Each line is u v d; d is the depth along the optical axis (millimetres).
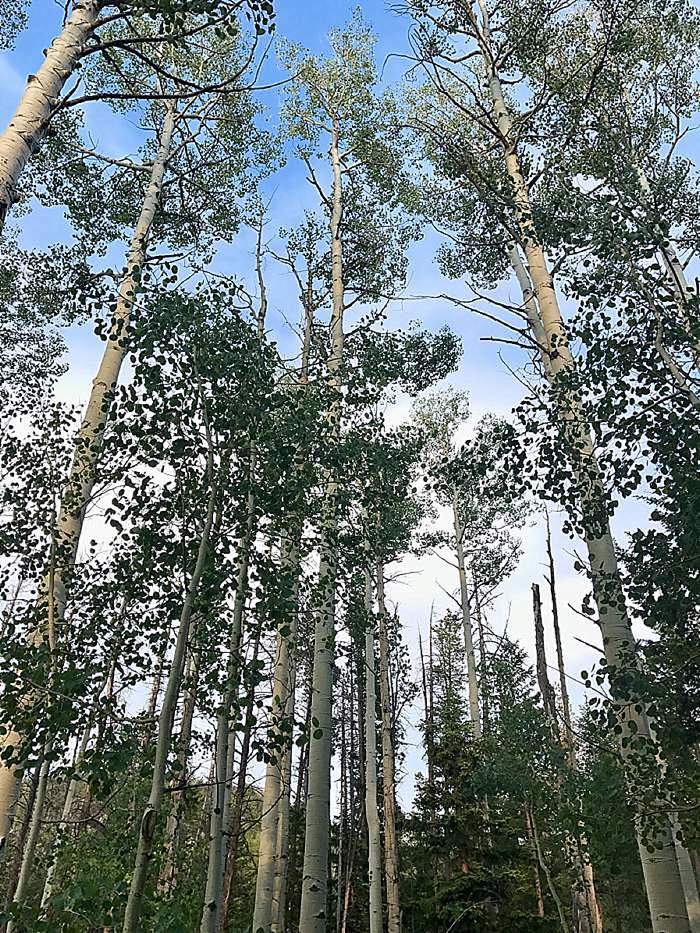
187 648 4539
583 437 6508
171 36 5570
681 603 5473
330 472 6719
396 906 12234
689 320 5965
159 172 10398
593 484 6172
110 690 4758
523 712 10070
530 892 12953
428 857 13234
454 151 10305
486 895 12141
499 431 6711
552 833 9820
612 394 5887
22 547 6031
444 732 14273
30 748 4164
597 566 6305
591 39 9828
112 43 5523
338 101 13914
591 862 7293
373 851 11656
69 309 10234
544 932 11797
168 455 4793
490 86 10328
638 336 6172
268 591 4691
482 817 12914
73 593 5457
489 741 10930
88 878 4629
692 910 7152
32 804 5988
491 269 11609
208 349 4785
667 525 5707
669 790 5027
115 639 4812
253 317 5344
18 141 4691
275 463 5059
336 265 11930
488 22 10750
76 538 6168
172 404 4727
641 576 5672
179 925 4582
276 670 8250
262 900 7859
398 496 8109
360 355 10258
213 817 4227
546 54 10055
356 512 8617
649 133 9086
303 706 11922
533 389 6852
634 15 9602
